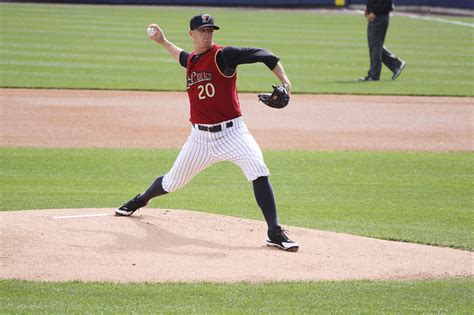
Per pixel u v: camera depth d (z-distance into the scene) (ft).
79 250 77.05
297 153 141.90
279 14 456.45
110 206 102.99
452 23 430.61
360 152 144.25
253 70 248.73
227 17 421.18
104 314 61.31
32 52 268.00
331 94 207.31
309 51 297.12
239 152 79.97
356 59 280.31
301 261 77.20
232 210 103.24
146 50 283.79
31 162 129.49
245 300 65.36
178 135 155.22
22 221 85.71
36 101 186.39
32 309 62.03
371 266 77.05
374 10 223.51
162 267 73.41
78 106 182.09
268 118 174.70
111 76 225.56
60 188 113.29
